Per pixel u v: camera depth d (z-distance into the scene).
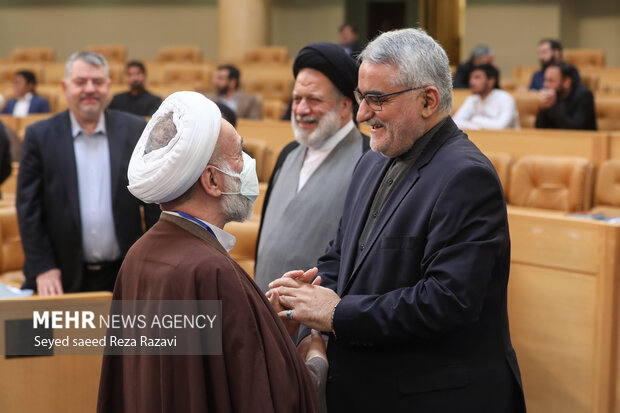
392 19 19.22
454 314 1.76
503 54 16.05
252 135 6.91
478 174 1.82
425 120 1.93
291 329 2.00
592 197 4.83
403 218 1.90
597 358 3.03
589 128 6.62
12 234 3.93
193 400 1.51
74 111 3.19
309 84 2.52
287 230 2.53
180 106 1.58
